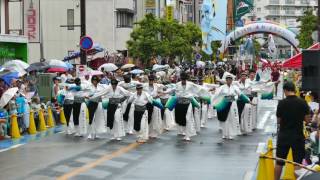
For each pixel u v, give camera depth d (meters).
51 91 26.09
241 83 23.12
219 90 20.41
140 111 19.28
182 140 19.95
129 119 20.86
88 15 54.78
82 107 20.72
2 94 21.31
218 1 46.31
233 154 16.84
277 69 52.03
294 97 11.88
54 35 54.00
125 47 55.56
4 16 37.72
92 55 42.09
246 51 82.88
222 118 20.28
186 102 19.97
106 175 13.51
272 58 107.12
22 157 16.17
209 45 46.69
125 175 13.52
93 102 20.38
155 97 20.20
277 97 42.41
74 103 20.91
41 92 26.09
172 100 20.34
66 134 21.59
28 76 28.05
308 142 13.58
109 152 17.09
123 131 19.95
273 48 101.19
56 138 20.52
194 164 15.09
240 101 21.47
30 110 22.25
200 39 57.41
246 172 13.95
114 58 45.81
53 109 25.06
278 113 11.94
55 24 53.94
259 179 11.16
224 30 46.56
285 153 11.86
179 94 20.11
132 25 59.59
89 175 13.49
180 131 21.39
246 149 17.86
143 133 19.31
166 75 33.78
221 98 20.28
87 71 27.80
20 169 14.27
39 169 14.27
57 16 53.94
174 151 17.41
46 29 53.81
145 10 65.25
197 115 22.00
